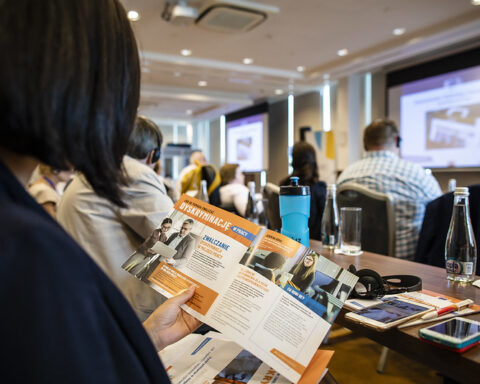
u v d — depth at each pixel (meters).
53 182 1.88
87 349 0.24
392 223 1.61
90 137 0.31
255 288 0.56
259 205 1.71
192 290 0.59
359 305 0.66
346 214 1.18
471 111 5.67
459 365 0.48
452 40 5.30
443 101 6.05
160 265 0.63
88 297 0.26
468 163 5.74
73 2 0.31
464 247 0.83
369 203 1.67
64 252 0.25
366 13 4.74
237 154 11.38
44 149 0.28
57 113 0.28
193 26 5.13
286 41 5.78
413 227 1.79
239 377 0.57
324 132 8.09
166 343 0.58
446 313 0.63
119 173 0.35
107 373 0.25
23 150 0.29
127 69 0.35
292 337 0.51
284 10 4.66
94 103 0.31
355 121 7.48
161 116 12.59
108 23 0.33
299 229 0.87
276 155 9.91
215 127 12.98
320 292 0.54
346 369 1.77
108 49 0.33
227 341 0.69
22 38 0.27
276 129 9.89
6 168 0.27
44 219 0.27
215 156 13.06
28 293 0.22
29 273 0.22
